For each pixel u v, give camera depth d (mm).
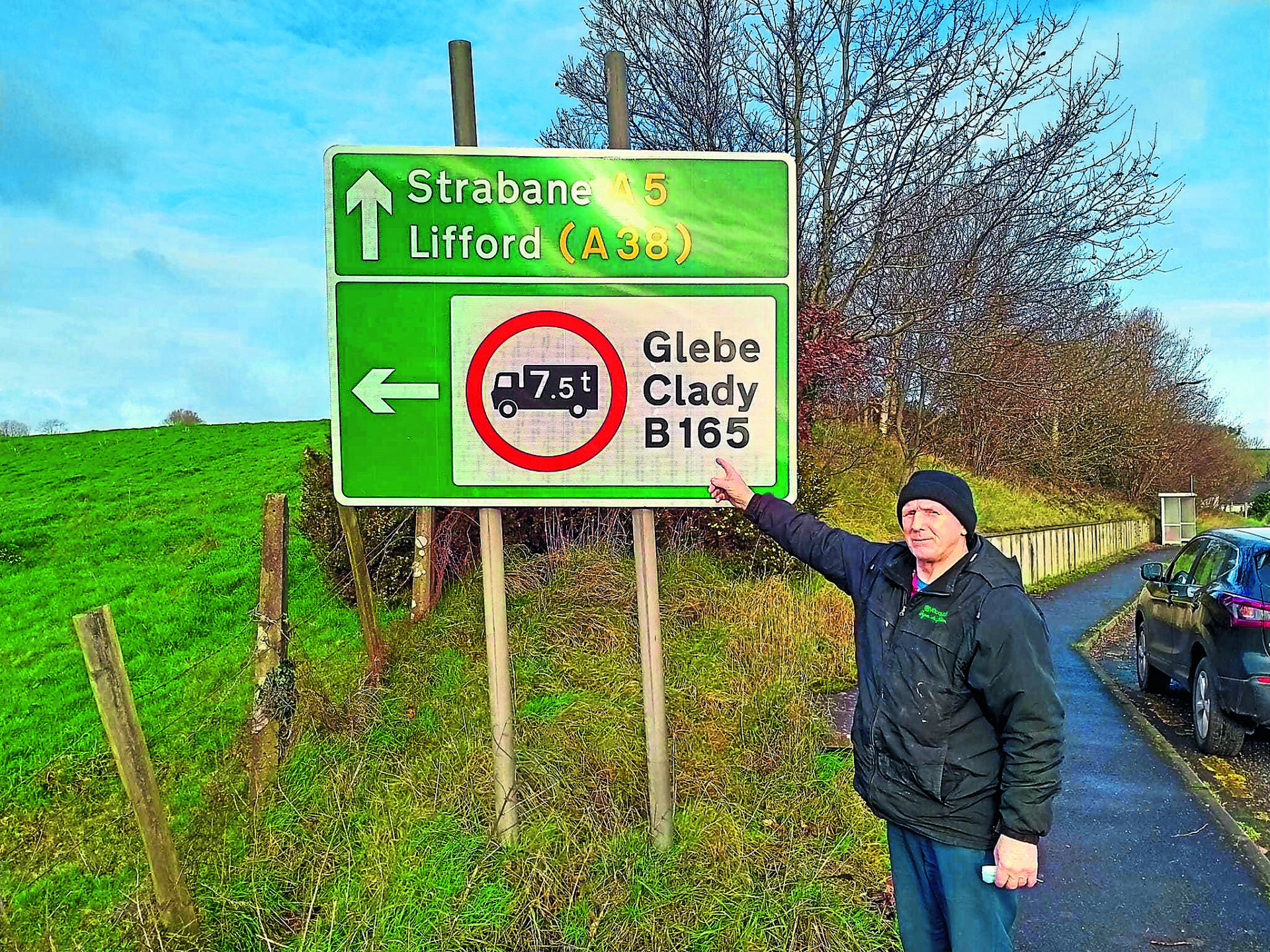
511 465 3611
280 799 3865
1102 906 3605
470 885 3291
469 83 3629
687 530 8703
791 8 10531
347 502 3592
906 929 2562
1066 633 10320
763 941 3086
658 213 3580
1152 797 4809
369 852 3521
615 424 3605
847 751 4922
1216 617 5457
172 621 8711
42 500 18422
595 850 3510
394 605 7527
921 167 10875
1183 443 29344
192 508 16188
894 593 2539
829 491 11000
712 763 4371
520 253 3568
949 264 11398
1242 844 4195
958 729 2359
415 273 3555
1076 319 11992
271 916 3207
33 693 7184
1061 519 20438
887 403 17844
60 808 4695
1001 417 16484
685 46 11250
